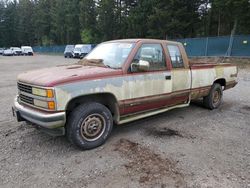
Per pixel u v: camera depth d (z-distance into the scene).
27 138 4.68
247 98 8.31
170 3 29.67
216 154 4.07
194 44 26.05
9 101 7.67
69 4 55.88
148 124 5.49
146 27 34.47
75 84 3.88
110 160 3.85
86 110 4.06
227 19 26.64
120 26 42.72
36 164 3.74
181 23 29.91
